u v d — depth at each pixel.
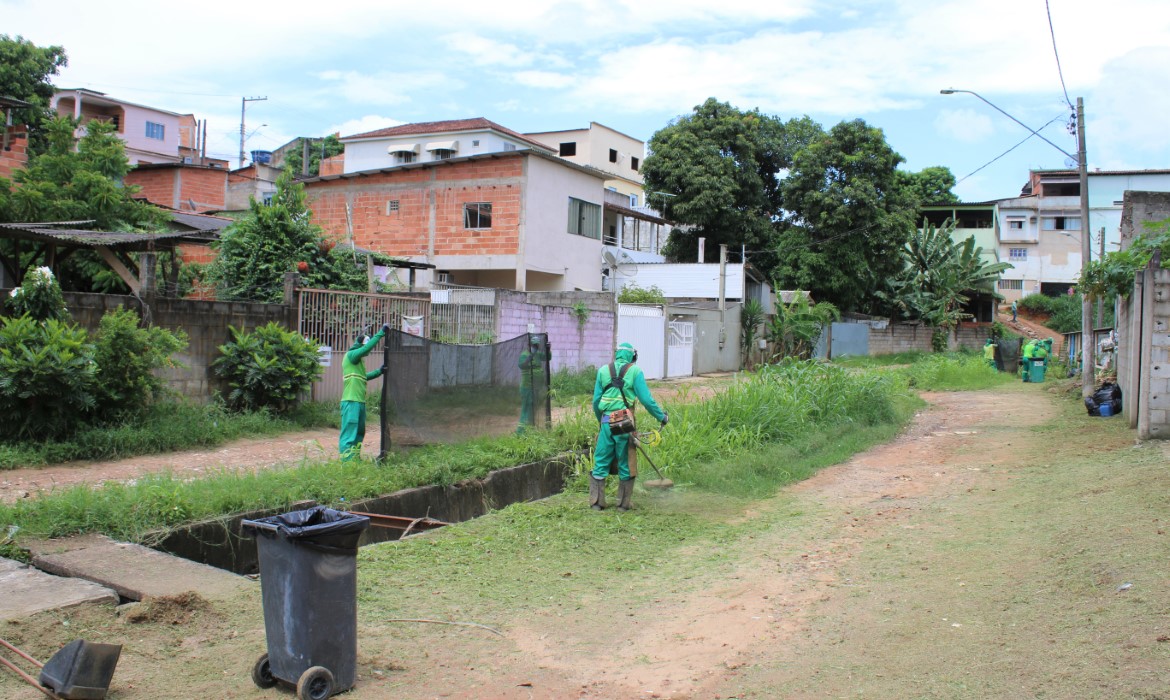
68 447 10.38
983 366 28.69
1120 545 5.96
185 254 25.14
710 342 29.98
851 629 5.25
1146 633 4.40
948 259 46.06
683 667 4.85
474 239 29.81
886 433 14.34
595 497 9.04
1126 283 13.70
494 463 10.11
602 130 50.25
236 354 13.41
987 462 11.27
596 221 32.84
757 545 7.62
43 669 4.10
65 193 19.42
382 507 8.40
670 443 11.00
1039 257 56.44
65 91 43.34
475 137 38.19
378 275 23.66
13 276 15.59
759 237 41.38
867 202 38.62
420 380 10.12
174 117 47.19
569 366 22.12
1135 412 12.59
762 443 12.11
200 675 4.48
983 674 4.27
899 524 8.04
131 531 6.59
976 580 5.93
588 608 5.93
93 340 11.69
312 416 14.02
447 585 6.30
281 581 4.30
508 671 4.77
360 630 5.29
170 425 11.66
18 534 6.33
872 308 45.88
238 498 7.43
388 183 31.31
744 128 40.53
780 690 4.41
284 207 19.06
